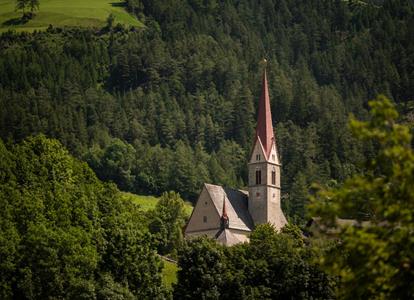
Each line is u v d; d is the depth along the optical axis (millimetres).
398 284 113375
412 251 112188
